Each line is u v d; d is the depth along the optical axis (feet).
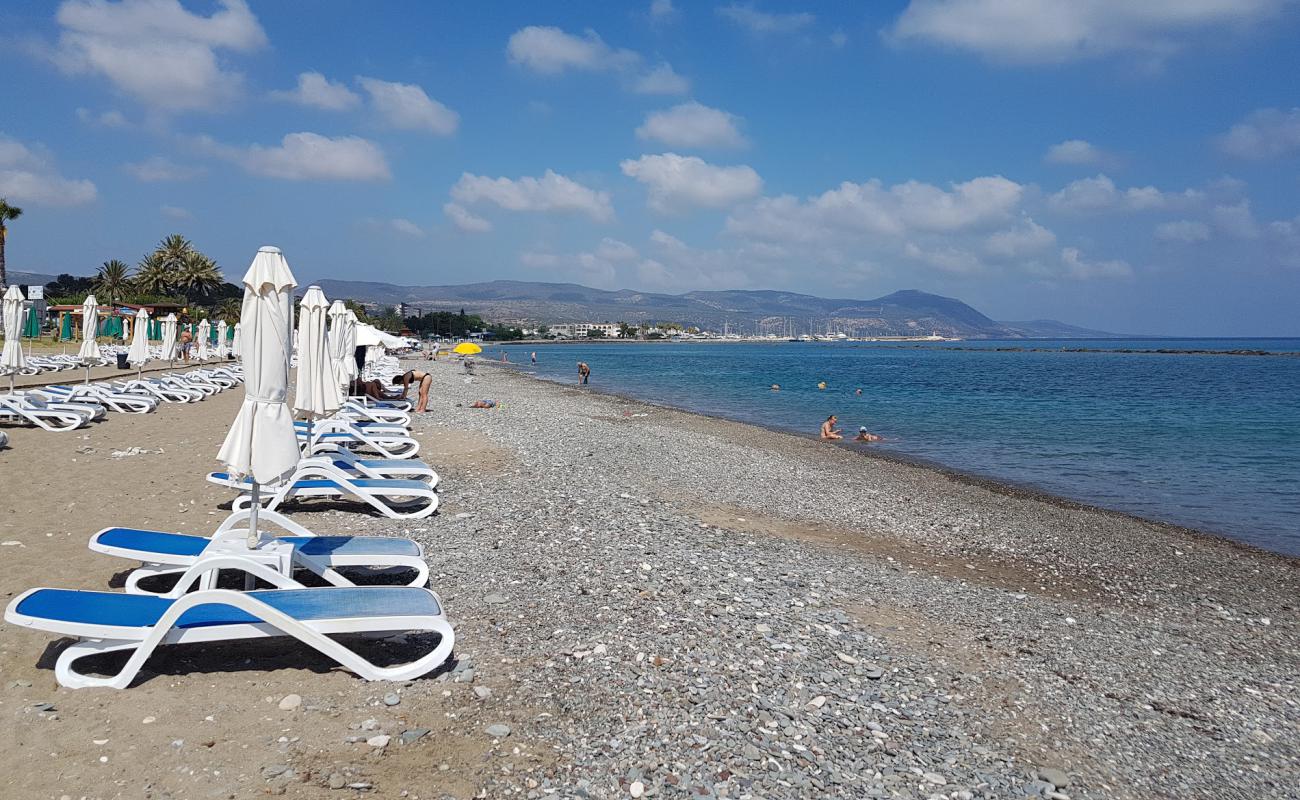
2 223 188.03
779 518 37.76
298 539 20.97
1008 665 20.52
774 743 14.88
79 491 31.35
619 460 51.13
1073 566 33.37
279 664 16.51
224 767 12.47
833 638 20.84
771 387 159.22
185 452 42.63
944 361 341.62
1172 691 20.04
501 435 60.29
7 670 15.24
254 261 18.52
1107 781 15.08
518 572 24.36
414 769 12.94
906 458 65.21
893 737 15.71
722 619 21.26
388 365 164.45
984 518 41.78
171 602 16.06
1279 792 15.43
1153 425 91.97
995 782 14.44
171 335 113.70
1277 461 65.87
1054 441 77.71
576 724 14.93
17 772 11.85
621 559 26.48
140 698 14.49
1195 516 45.80
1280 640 25.48
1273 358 393.09
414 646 18.13
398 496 32.07
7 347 57.16
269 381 18.47
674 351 537.24
